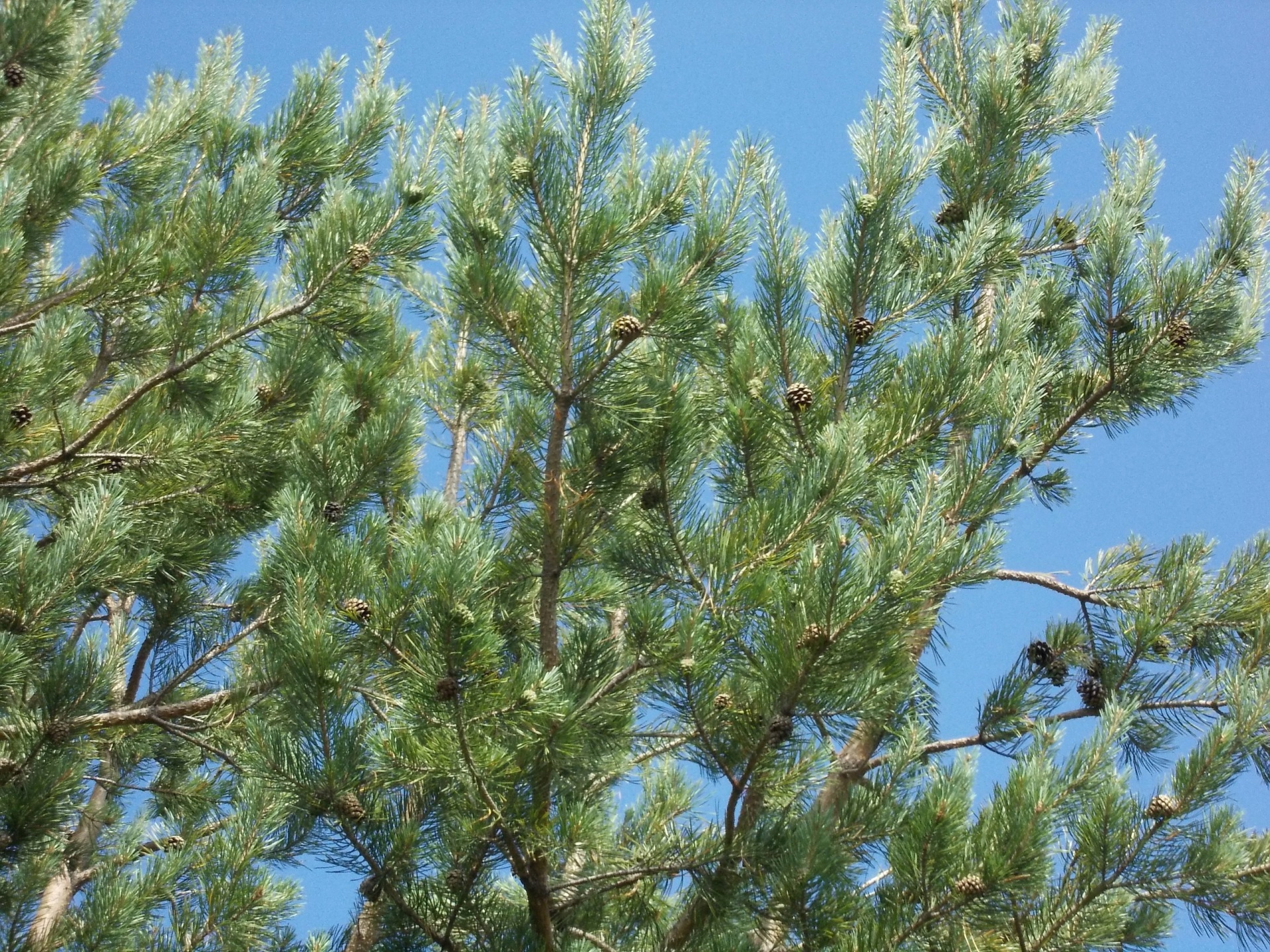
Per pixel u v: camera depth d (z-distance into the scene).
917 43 6.17
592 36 5.50
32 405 6.39
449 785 4.76
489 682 4.57
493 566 5.51
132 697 7.42
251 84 9.50
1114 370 6.52
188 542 7.26
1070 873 4.71
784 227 5.74
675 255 5.49
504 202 5.43
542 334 5.30
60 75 7.04
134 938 5.60
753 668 4.85
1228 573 6.38
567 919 5.11
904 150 5.81
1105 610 6.38
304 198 8.39
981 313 6.85
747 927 4.85
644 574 5.41
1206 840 4.57
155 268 6.97
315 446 6.55
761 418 5.52
